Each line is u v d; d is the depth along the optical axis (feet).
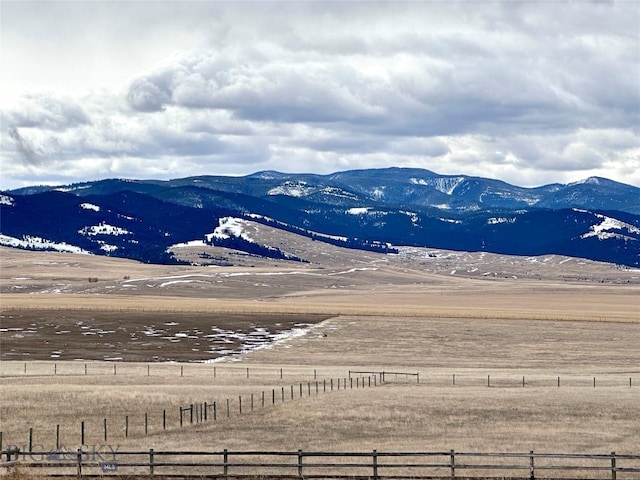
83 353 532.73
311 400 302.66
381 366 477.36
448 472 194.59
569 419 267.80
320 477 176.86
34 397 296.71
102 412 274.16
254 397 309.01
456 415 273.75
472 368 473.26
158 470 195.83
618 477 187.52
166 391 317.42
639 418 269.85
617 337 633.20
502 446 225.76
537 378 401.70
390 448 221.87
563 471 194.80
